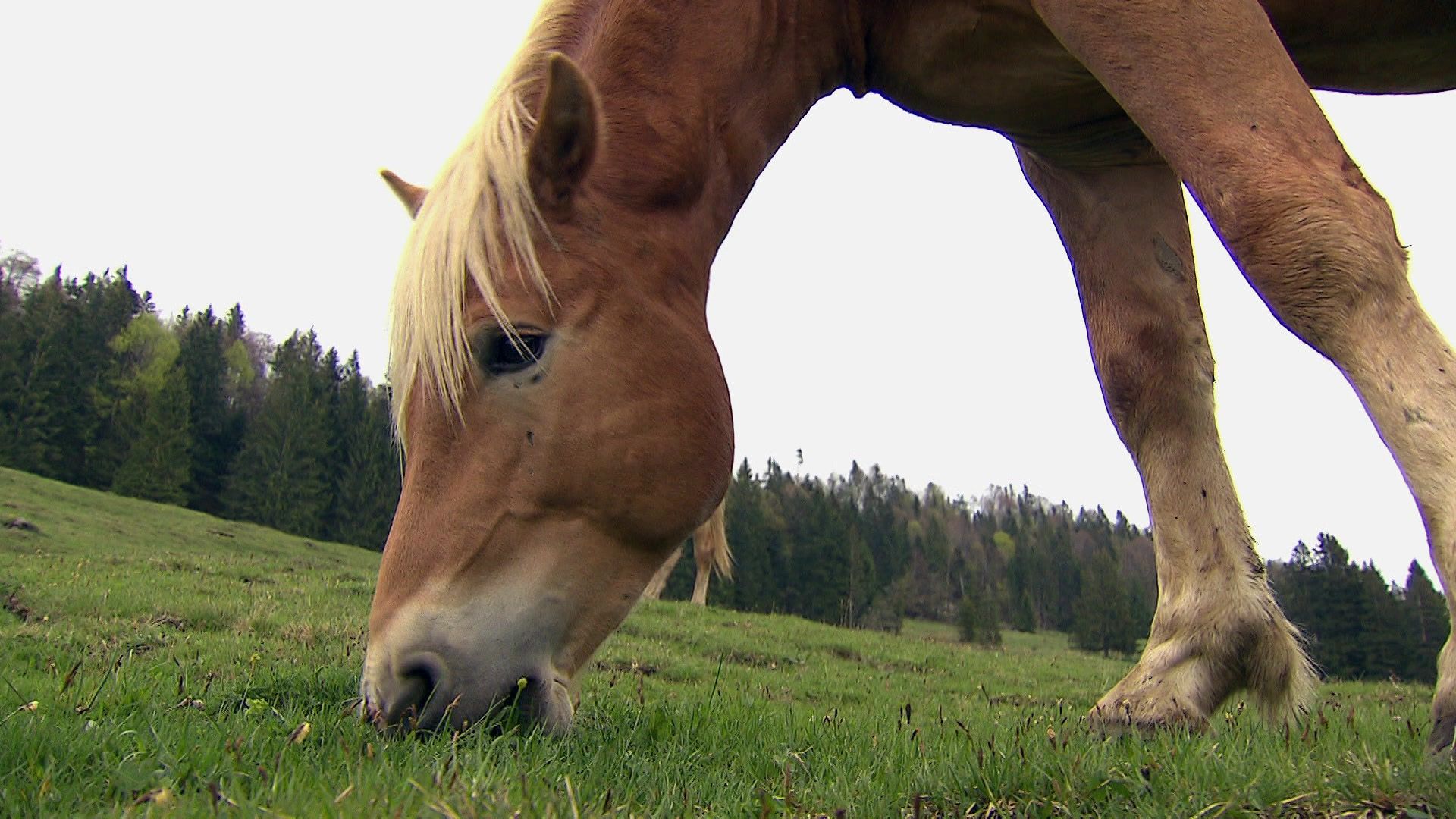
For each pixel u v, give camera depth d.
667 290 1.12
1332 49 1.19
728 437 1.14
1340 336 0.91
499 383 1.05
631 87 1.14
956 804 0.87
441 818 0.69
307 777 0.82
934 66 1.23
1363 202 0.93
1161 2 0.98
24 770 0.81
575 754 0.98
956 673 4.57
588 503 1.06
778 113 1.26
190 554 6.85
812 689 3.17
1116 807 0.82
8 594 3.33
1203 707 1.19
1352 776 0.81
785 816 0.81
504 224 1.06
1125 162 1.31
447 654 0.99
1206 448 1.28
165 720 1.00
